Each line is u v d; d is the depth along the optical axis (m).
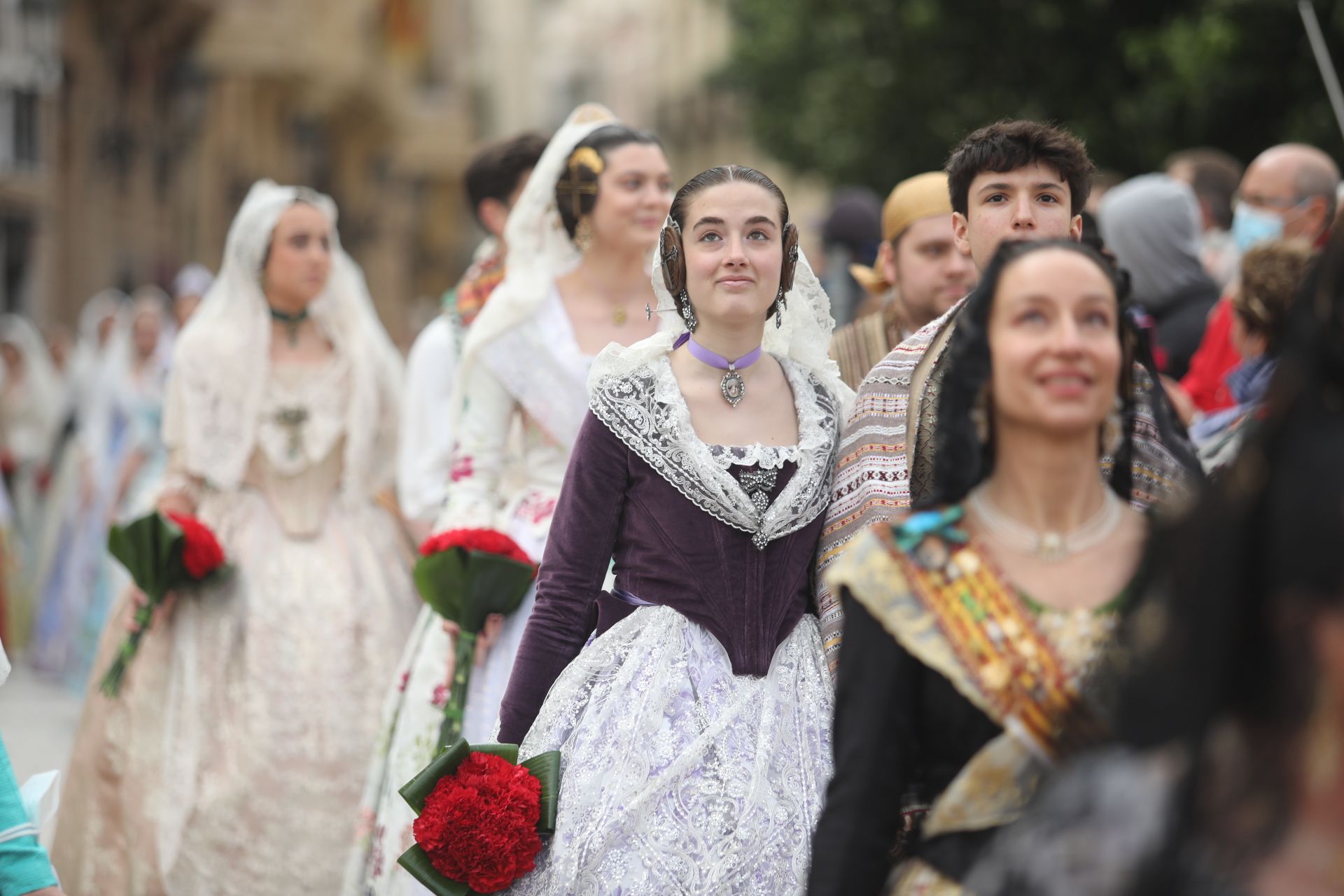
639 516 3.75
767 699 3.62
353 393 6.25
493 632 5.06
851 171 16.84
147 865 5.65
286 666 5.84
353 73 39.03
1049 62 14.66
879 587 2.70
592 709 3.65
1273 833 1.75
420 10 44.62
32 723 10.46
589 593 3.82
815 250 10.66
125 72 29.34
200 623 5.88
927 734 2.76
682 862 3.45
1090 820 1.92
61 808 5.90
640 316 5.25
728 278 3.77
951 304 5.13
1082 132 14.09
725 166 3.88
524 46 75.62
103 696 5.87
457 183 51.94
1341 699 1.73
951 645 2.65
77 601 12.27
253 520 6.09
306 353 6.30
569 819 3.57
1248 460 1.83
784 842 3.48
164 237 31.41
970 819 2.67
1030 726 2.62
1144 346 3.29
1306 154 6.42
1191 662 1.82
